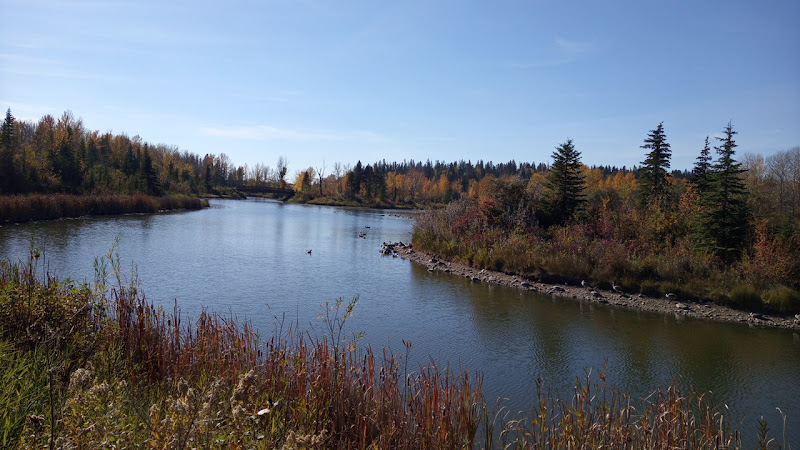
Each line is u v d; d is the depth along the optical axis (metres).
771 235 18.88
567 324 14.17
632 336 13.23
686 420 5.74
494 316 14.78
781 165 44.69
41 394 4.21
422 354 11.02
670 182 33.09
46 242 24.95
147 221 41.53
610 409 6.13
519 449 5.40
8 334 5.68
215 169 120.06
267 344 6.46
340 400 5.08
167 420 3.23
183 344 6.65
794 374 10.78
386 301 16.17
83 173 57.22
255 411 3.68
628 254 19.52
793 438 7.75
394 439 4.80
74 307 6.16
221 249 26.95
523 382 9.64
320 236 37.25
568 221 26.59
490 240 24.14
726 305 16.44
